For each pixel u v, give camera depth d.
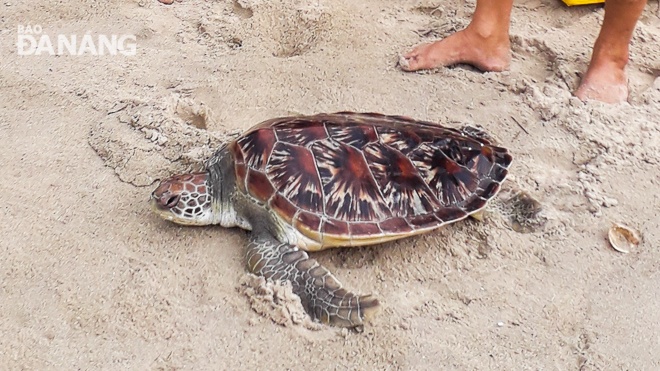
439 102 1.94
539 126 1.89
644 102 1.94
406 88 1.97
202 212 1.67
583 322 1.60
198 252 1.66
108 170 1.79
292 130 1.65
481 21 1.96
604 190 1.77
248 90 1.96
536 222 1.72
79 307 1.58
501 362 1.54
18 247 1.65
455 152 1.69
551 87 1.96
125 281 1.61
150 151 1.81
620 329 1.59
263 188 1.61
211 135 1.83
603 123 1.88
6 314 1.56
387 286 1.63
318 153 1.62
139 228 1.69
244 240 1.68
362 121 1.71
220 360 1.53
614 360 1.55
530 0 2.22
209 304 1.59
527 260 1.68
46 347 1.53
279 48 2.13
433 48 2.00
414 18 2.16
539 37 2.08
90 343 1.54
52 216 1.70
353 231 1.59
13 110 1.89
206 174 1.69
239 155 1.65
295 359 1.53
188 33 2.12
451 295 1.62
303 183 1.60
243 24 2.13
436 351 1.55
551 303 1.62
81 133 1.85
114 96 1.93
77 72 1.99
